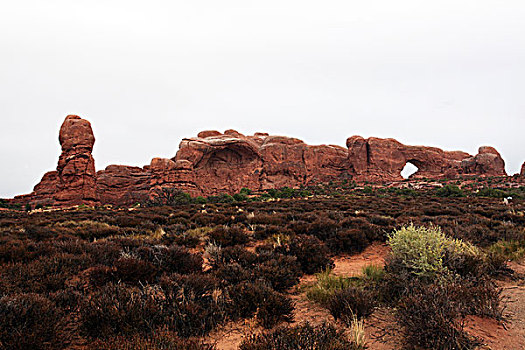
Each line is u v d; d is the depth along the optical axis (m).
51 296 4.23
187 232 11.66
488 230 9.67
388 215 17.25
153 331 3.35
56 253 6.26
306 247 7.34
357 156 102.88
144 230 12.41
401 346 3.30
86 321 3.56
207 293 4.81
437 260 5.07
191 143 87.19
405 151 105.81
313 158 102.50
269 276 5.50
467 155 128.62
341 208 22.30
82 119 65.00
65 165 61.00
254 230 11.74
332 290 5.07
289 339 3.11
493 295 4.14
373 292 4.83
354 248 9.33
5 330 3.12
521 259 7.24
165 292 4.50
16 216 25.50
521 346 3.26
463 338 3.21
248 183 89.56
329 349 2.99
